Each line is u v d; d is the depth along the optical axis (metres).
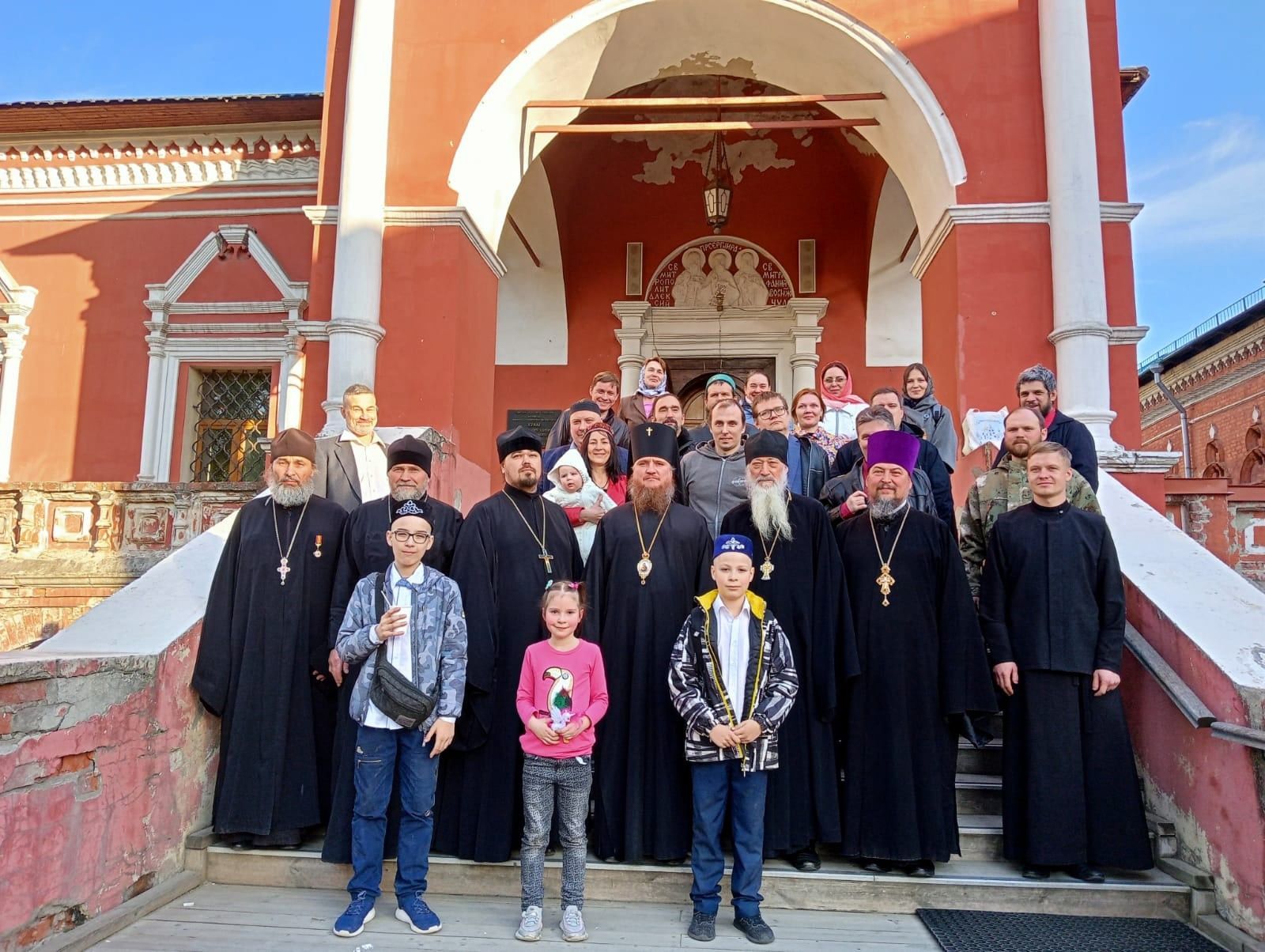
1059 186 6.71
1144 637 4.13
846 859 3.95
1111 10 7.08
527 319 11.62
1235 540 7.99
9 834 2.96
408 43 7.44
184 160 10.73
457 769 3.96
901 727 3.76
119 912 3.42
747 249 11.51
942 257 7.20
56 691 3.19
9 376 10.64
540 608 3.98
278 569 4.12
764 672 3.47
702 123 7.74
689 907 3.71
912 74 7.10
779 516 3.91
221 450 10.77
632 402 6.29
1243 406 18.84
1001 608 3.99
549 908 3.68
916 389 5.69
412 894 3.48
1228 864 3.46
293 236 10.59
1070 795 3.71
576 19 7.31
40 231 10.91
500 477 11.34
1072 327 6.48
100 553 7.97
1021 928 3.46
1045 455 3.96
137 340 10.64
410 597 3.63
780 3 7.24
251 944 3.29
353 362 6.84
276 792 3.91
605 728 3.87
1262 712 3.32
